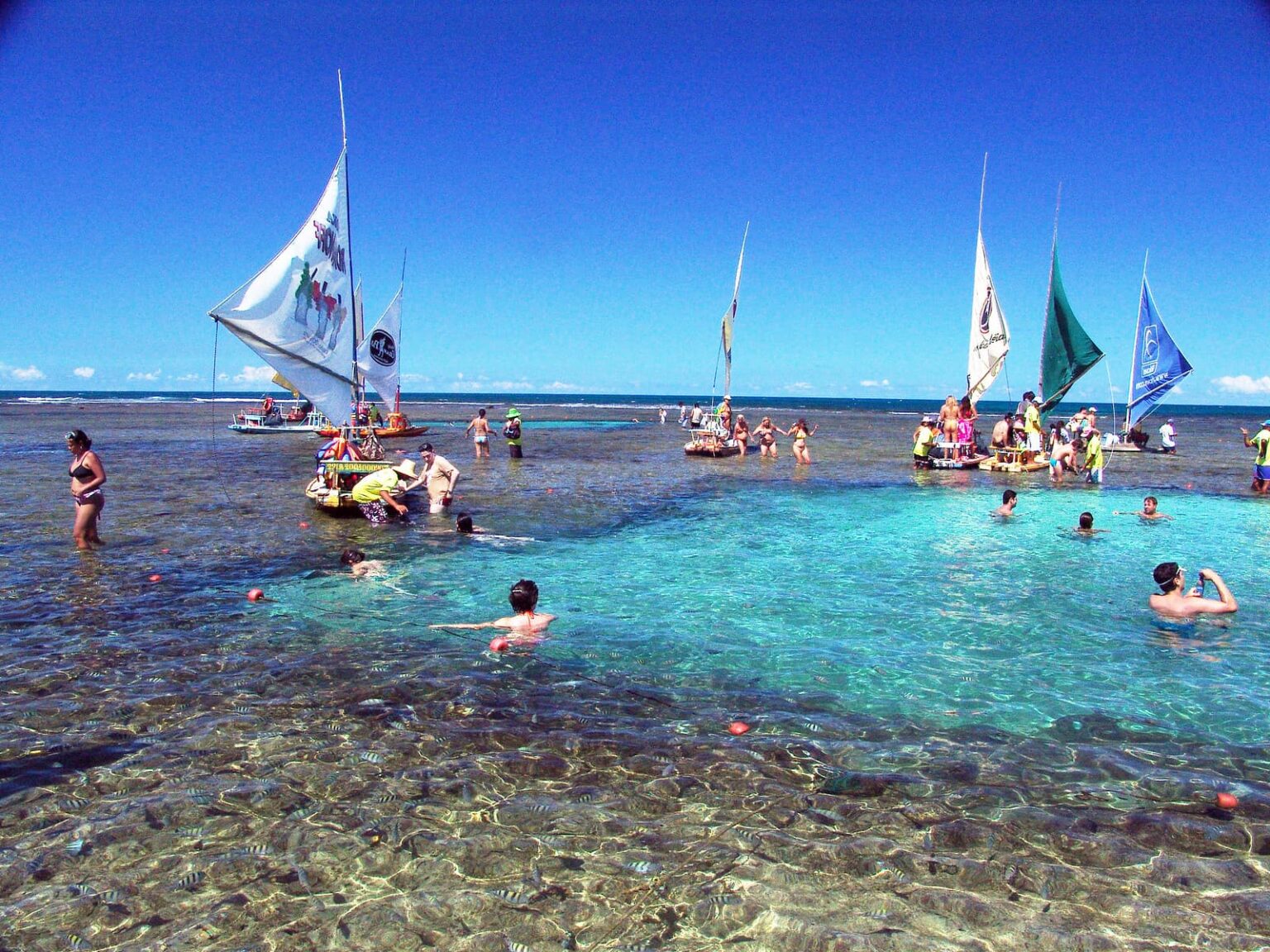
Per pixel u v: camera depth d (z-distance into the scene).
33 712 6.33
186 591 10.04
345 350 18.47
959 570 11.40
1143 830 4.73
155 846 4.55
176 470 24.23
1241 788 5.22
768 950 3.74
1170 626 8.80
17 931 3.83
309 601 9.63
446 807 5.00
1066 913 3.99
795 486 21.41
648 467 26.78
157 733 6.00
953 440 27.14
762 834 4.71
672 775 5.42
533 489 20.45
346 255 18.41
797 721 6.29
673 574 11.16
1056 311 29.14
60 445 33.56
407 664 7.50
